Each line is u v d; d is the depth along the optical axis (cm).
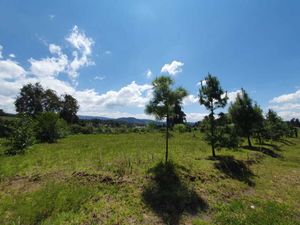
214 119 2016
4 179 1241
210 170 1495
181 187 1159
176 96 1512
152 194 1058
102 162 1617
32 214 832
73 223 791
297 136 6531
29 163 1620
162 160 1694
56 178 1243
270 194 1233
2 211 852
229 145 1975
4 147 2444
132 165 1529
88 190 1060
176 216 902
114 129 6419
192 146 2728
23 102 7062
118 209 907
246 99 2784
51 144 2881
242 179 1462
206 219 905
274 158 2414
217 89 1975
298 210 1024
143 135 4784
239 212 970
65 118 7681
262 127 3347
